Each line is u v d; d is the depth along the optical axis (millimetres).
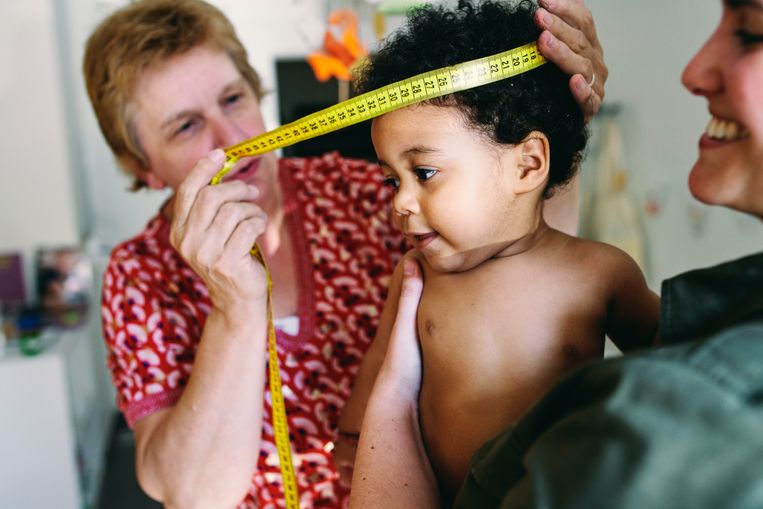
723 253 2766
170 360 1221
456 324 863
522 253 862
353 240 1366
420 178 807
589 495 434
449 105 772
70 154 3844
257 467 1259
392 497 820
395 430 874
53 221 3729
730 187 643
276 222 1351
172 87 1232
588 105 863
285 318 1315
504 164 801
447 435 858
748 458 411
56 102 3617
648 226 3254
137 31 1224
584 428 464
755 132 612
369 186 1412
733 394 437
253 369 1080
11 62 3545
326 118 840
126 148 1354
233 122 1280
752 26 603
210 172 1006
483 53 789
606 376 491
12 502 3094
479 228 812
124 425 4445
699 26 2748
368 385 1059
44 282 3801
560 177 872
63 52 4012
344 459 1107
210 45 1273
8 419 3049
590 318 839
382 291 1342
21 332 3434
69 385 3223
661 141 3086
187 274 1275
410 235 851
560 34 830
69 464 3111
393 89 778
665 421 434
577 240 886
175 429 1104
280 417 1072
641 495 419
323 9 3865
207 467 1100
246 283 1009
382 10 2938
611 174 3359
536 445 497
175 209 1035
